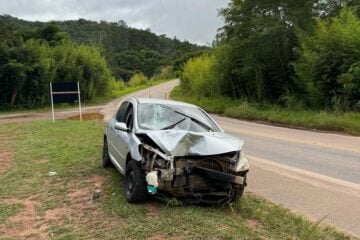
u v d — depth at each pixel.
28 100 38.50
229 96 38.41
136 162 6.05
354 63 20.78
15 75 35.91
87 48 54.81
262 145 13.48
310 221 5.82
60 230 5.24
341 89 21.95
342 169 9.45
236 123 23.00
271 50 29.28
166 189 5.88
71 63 46.16
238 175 6.11
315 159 10.77
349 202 6.84
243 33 31.92
